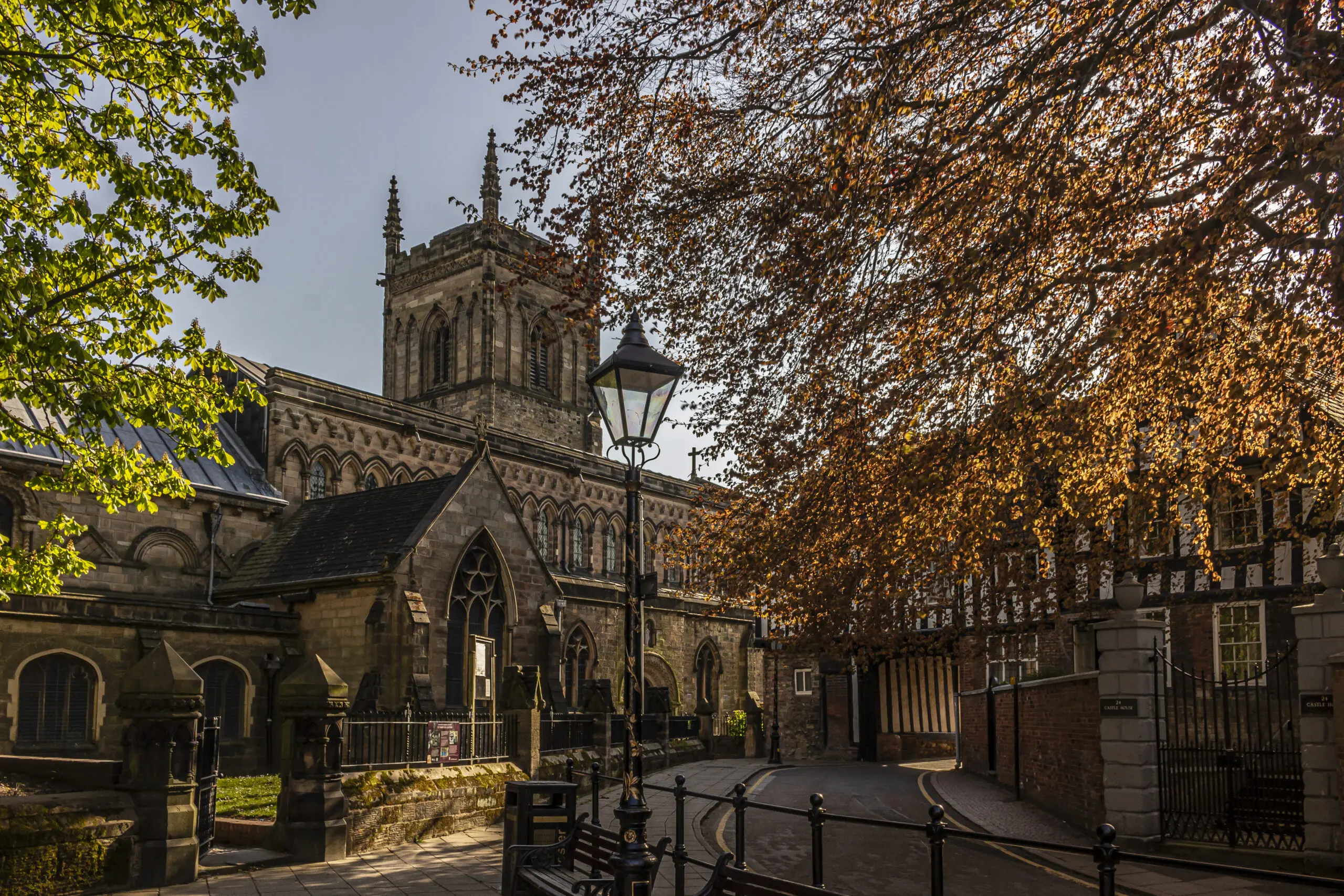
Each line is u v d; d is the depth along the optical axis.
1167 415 15.54
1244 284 13.92
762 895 8.67
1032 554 18.41
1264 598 24.78
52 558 17.02
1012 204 13.52
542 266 17.58
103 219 14.76
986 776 28.72
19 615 24.91
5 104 13.73
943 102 13.91
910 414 15.23
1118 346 14.31
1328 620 14.45
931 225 14.30
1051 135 13.51
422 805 18.36
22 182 14.30
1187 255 12.05
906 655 22.70
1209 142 14.14
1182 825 17.39
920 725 40.25
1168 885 13.79
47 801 12.55
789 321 15.62
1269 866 14.63
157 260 15.01
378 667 27.97
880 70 13.95
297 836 15.52
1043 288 13.70
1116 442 16.12
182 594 34.59
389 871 14.74
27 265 13.81
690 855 16.08
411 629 28.17
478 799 20.22
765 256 15.88
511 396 62.75
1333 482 14.41
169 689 13.65
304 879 14.07
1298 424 14.80
